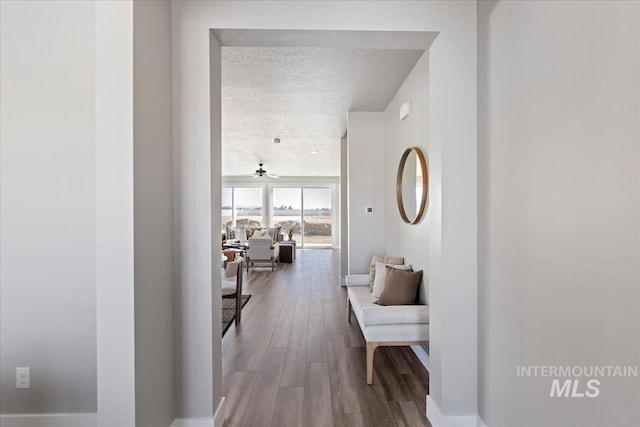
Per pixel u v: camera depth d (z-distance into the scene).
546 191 1.34
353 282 3.88
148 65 1.59
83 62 1.81
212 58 1.90
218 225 1.97
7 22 1.80
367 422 2.00
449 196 1.90
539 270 1.38
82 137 1.82
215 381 1.91
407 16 1.88
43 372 1.84
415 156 3.06
